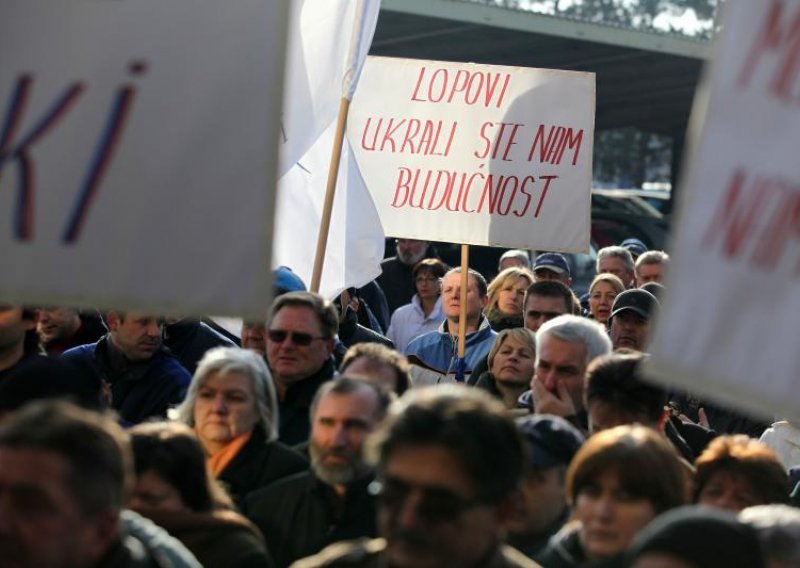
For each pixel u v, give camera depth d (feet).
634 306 41.09
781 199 16.92
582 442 24.43
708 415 41.37
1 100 18.49
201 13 18.30
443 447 16.20
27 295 18.28
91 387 24.48
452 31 72.18
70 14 18.48
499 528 16.71
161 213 18.20
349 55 40.68
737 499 24.84
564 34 71.92
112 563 17.57
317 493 25.81
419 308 56.44
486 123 45.91
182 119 18.24
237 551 22.75
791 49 16.96
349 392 25.38
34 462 16.25
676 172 94.12
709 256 16.85
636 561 16.72
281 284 40.19
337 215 45.50
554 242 45.62
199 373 28.25
